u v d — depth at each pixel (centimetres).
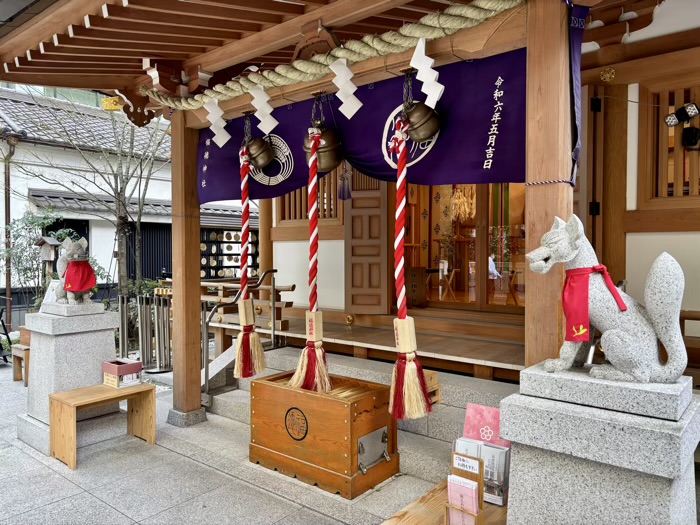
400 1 289
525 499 217
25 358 625
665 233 399
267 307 645
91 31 338
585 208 423
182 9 302
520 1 256
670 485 183
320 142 350
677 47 388
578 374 219
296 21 334
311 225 342
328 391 339
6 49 387
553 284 250
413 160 317
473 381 408
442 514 254
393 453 346
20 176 955
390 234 589
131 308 890
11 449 415
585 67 428
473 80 298
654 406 192
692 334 396
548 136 248
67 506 316
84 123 1114
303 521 297
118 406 449
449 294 711
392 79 338
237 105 403
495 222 656
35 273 893
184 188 459
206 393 495
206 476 359
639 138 406
